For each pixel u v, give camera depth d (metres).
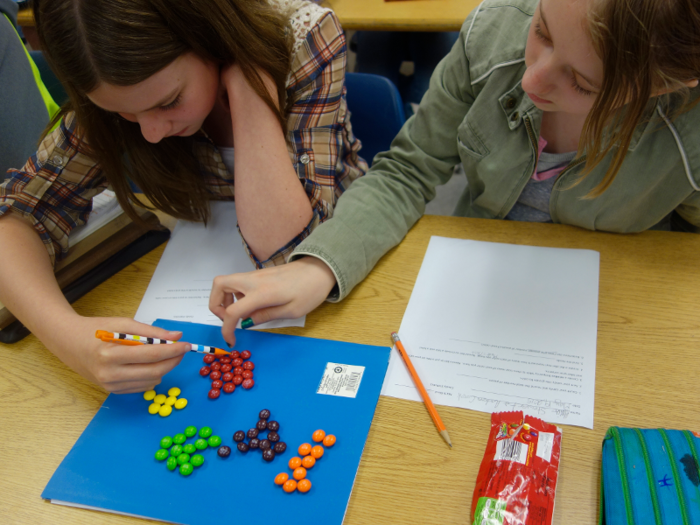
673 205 0.83
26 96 1.08
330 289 0.78
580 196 0.85
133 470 0.60
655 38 0.49
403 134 1.00
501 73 0.85
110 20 0.63
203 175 1.03
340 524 0.52
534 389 0.62
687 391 0.59
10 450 0.65
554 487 0.51
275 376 0.69
